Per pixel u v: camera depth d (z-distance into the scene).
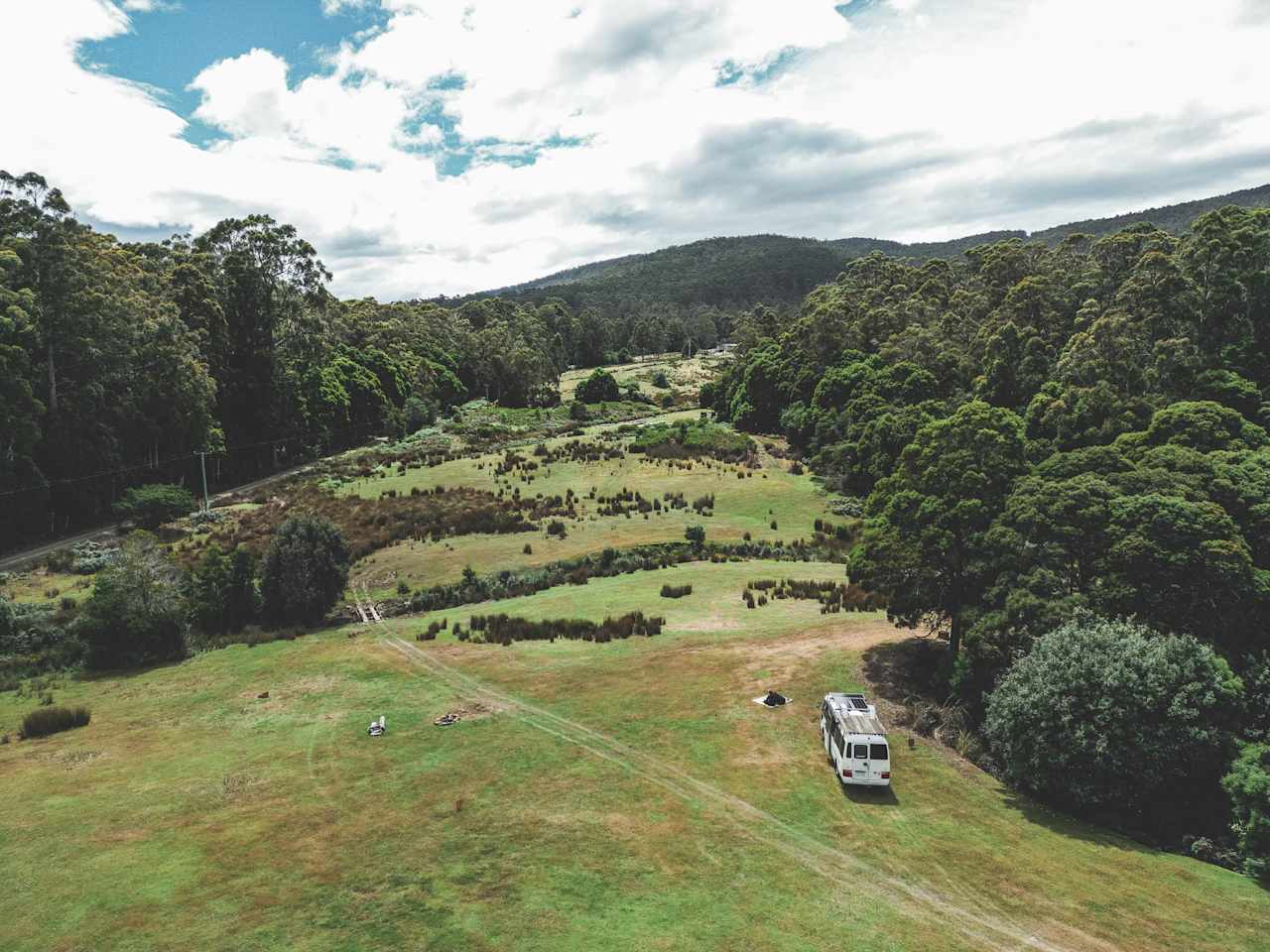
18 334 49.53
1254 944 14.97
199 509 62.38
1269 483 27.88
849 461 66.56
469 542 51.31
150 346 61.03
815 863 17.45
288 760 22.97
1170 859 18.28
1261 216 57.38
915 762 22.70
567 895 15.99
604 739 23.83
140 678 31.81
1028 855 18.20
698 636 33.28
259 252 82.69
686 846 17.98
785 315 152.75
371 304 164.38
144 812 19.83
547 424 111.19
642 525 55.19
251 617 38.91
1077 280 73.38
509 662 31.00
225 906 15.65
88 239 62.78
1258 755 19.03
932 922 15.41
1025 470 29.00
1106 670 20.41
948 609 28.39
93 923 15.09
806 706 25.97
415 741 24.02
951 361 75.31
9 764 23.27
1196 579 23.84
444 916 15.30
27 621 36.75
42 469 54.06
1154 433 34.53
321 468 78.44
